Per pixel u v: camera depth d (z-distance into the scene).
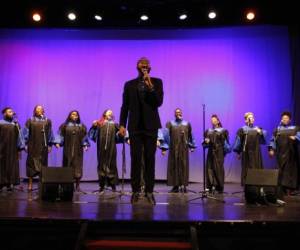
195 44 9.73
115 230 3.43
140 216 3.65
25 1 8.09
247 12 8.03
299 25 9.05
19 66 9.75
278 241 3.44
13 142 7.16
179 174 7.44
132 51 9.82
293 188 7.03
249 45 9.50
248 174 5.11
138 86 4.47
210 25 8.27
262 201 4.94
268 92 9.33
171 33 9.79
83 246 3.19
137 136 4.43
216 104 9.55
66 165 7.23
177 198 5.80
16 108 9.67
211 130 7.69
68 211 4.01
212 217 3.64
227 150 7.66
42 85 9.75
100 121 7.34
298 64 9.13
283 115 7.32
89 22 8.28
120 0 7.97
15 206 4.48
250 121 7.57
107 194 6.33
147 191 4.55
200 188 8.07
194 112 9.62
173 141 7.60
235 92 9.49
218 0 8.00
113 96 9.76
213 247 3.43
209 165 7.54
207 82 9.62
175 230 3.41
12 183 7.07
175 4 8.05
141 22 8.27
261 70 9.40
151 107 4.43
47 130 7.27
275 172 5.02
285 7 7.99
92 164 9.66
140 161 4.50
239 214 3.90
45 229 3.53
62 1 8.06
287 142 7.11
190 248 3.21
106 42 9.84
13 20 8.26
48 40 9.83
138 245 3.27
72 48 9.82
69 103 9.75
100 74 9.80
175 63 9.74
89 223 3.45
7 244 3.54
